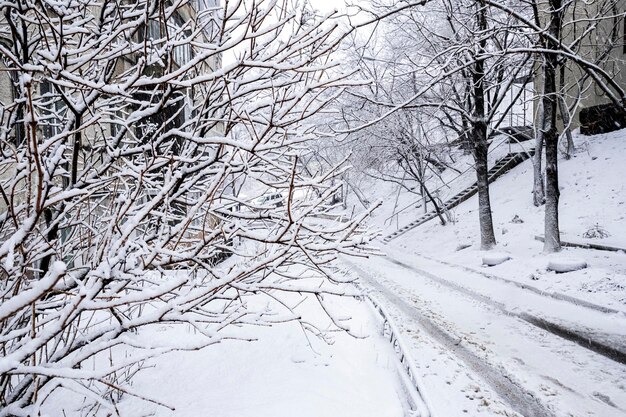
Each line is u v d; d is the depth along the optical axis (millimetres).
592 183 21328
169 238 2639
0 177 4285
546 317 9867
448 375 6730
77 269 2982
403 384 6027
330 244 3023
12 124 3232
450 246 22812
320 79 2969
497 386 6352
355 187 36500
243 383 5004
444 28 20234
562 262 13000
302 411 4297
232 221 3057
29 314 2961
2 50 2459
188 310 2738
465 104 21562
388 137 24844
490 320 10086
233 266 2834
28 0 2793
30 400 2752
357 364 6344
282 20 2652
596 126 26297
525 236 19125
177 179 2725
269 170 3445
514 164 30344
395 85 20094
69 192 2482
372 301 10570
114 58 2949
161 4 2732
